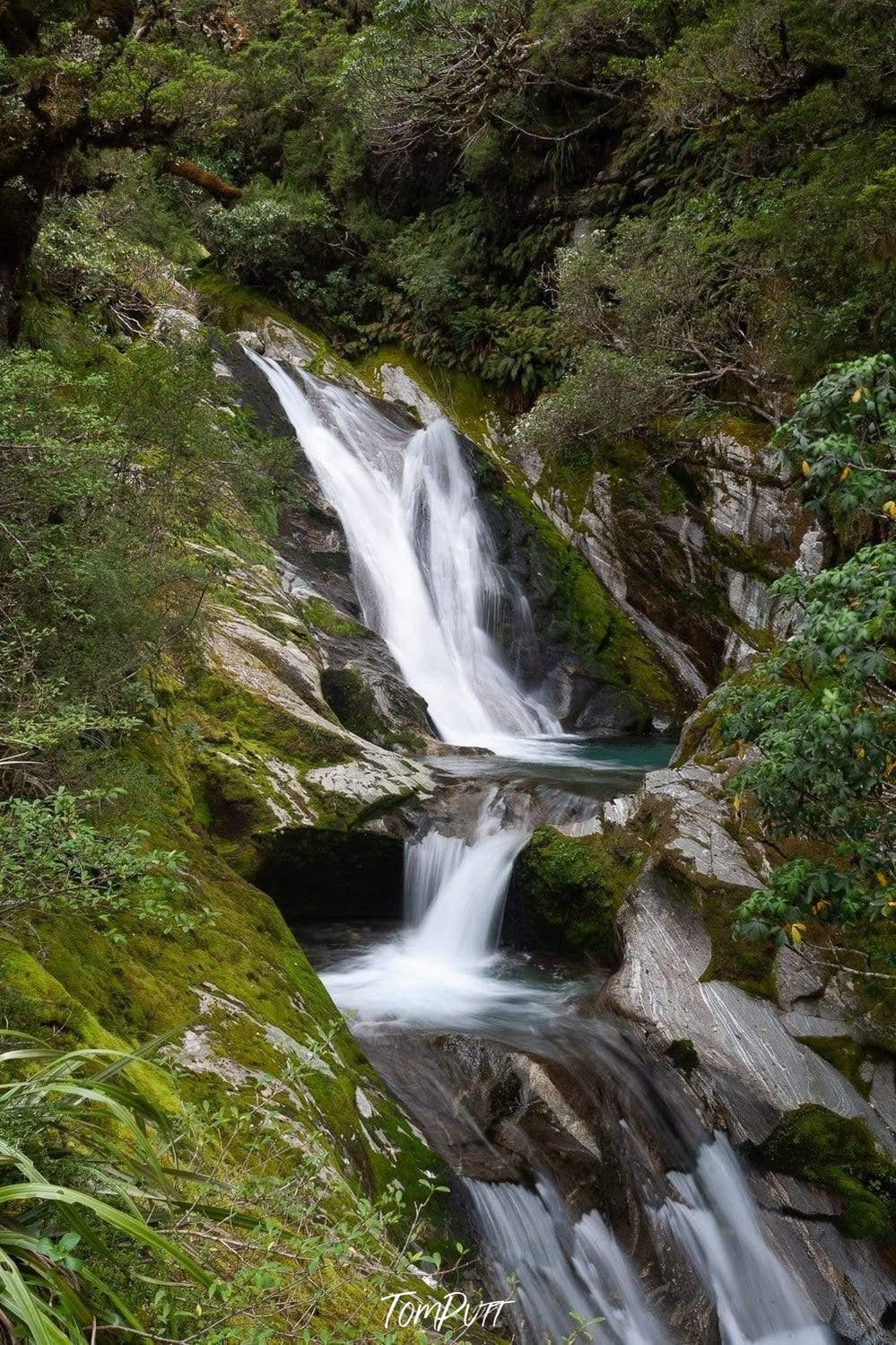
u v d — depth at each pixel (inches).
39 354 195.9
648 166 682.2
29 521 165.9
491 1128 204.8
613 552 578.9
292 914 291.4
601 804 301.1
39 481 163.6
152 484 224.4
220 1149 121.6
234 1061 154.2
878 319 445.7
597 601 566.6
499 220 753.6
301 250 760.3
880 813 209.0
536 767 367.6
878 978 248.7
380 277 764.0
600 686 532.7
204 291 701.3
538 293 712.4
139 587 185.3
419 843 295.9
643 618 573.0
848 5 461.7
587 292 593.9
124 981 155.9
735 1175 222.2
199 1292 83.0
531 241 721.0
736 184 607.5
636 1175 210.2
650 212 657.6
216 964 178.5
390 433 581.6
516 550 563.2
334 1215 132.6
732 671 514.9
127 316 494.9
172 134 258.4
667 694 549.0
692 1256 205.3
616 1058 230.1
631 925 261.4
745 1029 239.3
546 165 727.1
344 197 794.2
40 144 246.5
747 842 272.5
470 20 644.7
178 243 586.6
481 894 289.9
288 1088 153.3
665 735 520.7
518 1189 191.3
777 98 553.6
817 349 464.1
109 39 263.1
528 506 591.8
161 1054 143.7
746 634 518.9
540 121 722.8
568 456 584.4
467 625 523.8
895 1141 229.0
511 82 671.8
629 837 283.0
